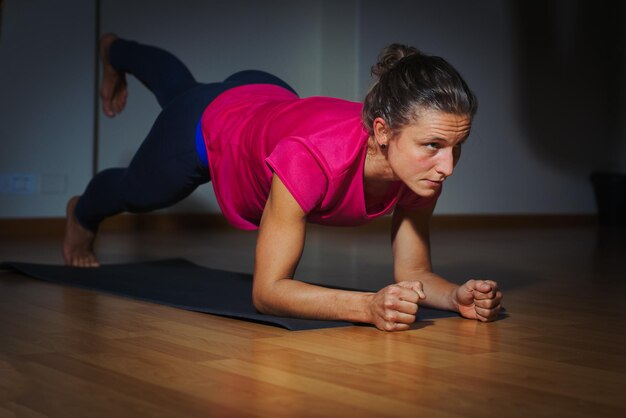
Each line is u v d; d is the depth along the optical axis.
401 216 2.11
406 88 1.62
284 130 1.94
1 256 3.81
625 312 2.15
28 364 1.44
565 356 1.54
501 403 1.20
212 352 1.55
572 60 7.52
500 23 7.08
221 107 2.31
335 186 1.79
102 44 3.13
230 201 2.27
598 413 1.16
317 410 1.16
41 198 5.50
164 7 5.91
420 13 6.61
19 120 5.41
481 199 7.04
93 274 2.85
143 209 2.73
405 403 1.20
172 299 2.26
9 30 5.34
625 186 7.49
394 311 1.72
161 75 2.91
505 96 7.13
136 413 1.14
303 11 6.39
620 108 7.84
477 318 1.94
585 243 5.03
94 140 5.71
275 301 1.84
